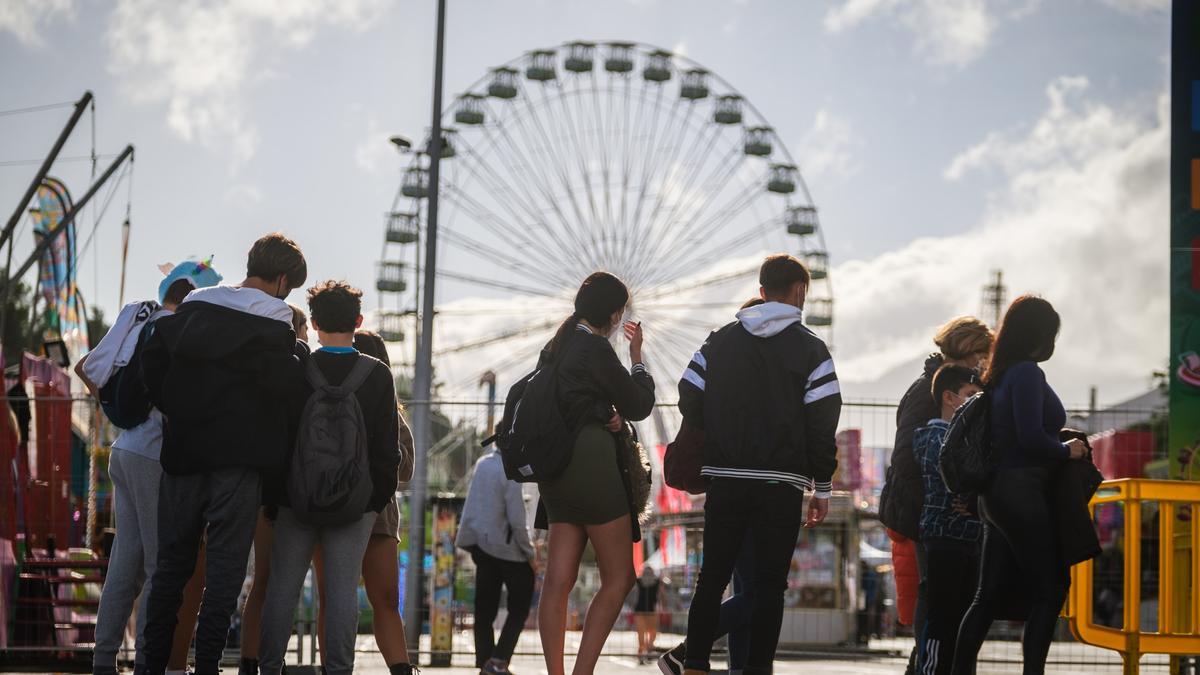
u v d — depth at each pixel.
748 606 7.12
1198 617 7.20
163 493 5.90
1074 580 7.52
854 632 14.30
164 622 5.82
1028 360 6.14
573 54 36.44
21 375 10.68
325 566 6.21
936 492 6.48
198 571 6.78
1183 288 11.61
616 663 12.81
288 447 6.05
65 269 17.69
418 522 12.37
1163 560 7.23
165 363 5.87
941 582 6.45
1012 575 6.15
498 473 9.03
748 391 6.03
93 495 11.42
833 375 6.05
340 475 5.97
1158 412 11.63
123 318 6.41
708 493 6.09
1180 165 11.62
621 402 6.25
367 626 14.42
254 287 6.04
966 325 7.00
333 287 6.29
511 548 8.95
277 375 5.84
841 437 11.38
